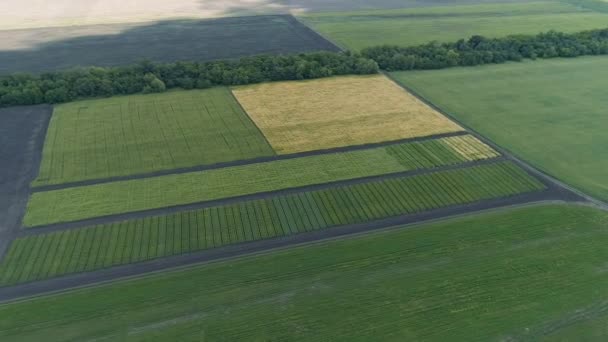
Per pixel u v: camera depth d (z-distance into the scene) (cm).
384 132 8288
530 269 5403
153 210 6275
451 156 7631
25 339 4469
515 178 7100
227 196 6575
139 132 8075
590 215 6319
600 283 5225
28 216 6075
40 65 10319
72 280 5181
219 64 10112
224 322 4697
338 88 9881
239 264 5425
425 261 5506
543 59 11738
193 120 8512
